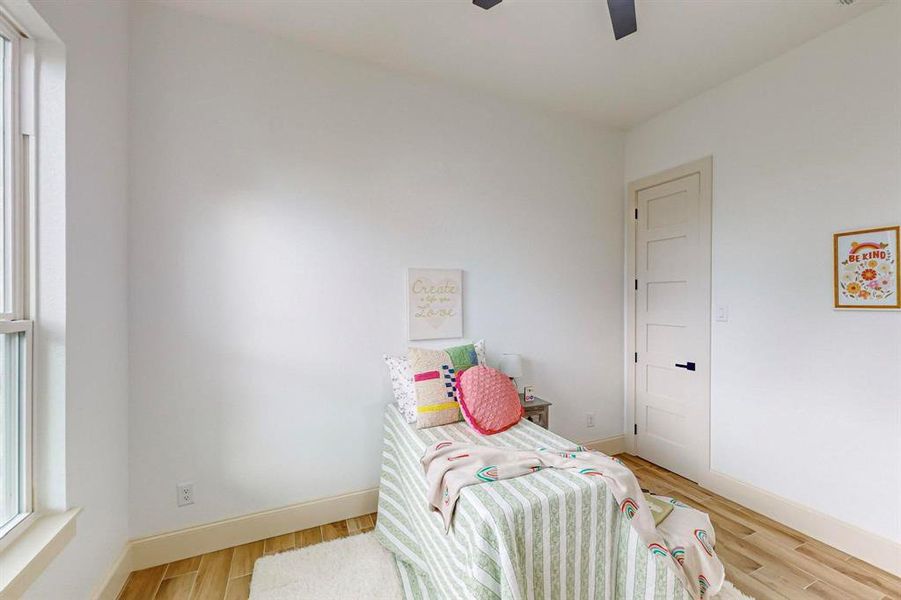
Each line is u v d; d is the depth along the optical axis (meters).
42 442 1.29
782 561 1.92
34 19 1.21
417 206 2.51
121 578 1.72
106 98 1.62
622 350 3.33
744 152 2.46
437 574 1.45
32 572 1.06
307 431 2.21
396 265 2.45
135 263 1.85
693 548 1.52
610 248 3.27
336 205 2.28
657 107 2.92
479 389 2.11
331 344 2.27
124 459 1.79
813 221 2.14
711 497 2.56
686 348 2.82
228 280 2.04
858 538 1.94
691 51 2.24
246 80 2.07
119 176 1.74
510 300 2.84
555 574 1.32
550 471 1.52
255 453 2.10
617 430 3.32
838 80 2.04
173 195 1.92
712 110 2.65
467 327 2.69
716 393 2.62
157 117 1.89
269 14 1.96
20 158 1.27
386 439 2.32
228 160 2.03
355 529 2.19
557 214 3.03
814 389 2.13
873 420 1.92
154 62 1.89
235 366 2.05
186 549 1.93
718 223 2.62
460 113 2.64
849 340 2.00
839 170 2.04
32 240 1.28
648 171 3.12
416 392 2.12
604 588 1.42
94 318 1.52
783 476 2.26
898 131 1.84
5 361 1.21
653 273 3.09
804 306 2.18
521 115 2.86
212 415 2.00
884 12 1.88
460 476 1.45
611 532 1.43
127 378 1.83
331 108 2.27
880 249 1.89
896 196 1.85
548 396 3.01
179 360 1.94
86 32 1.47
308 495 2.22
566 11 1.93
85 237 1.46
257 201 2.10
